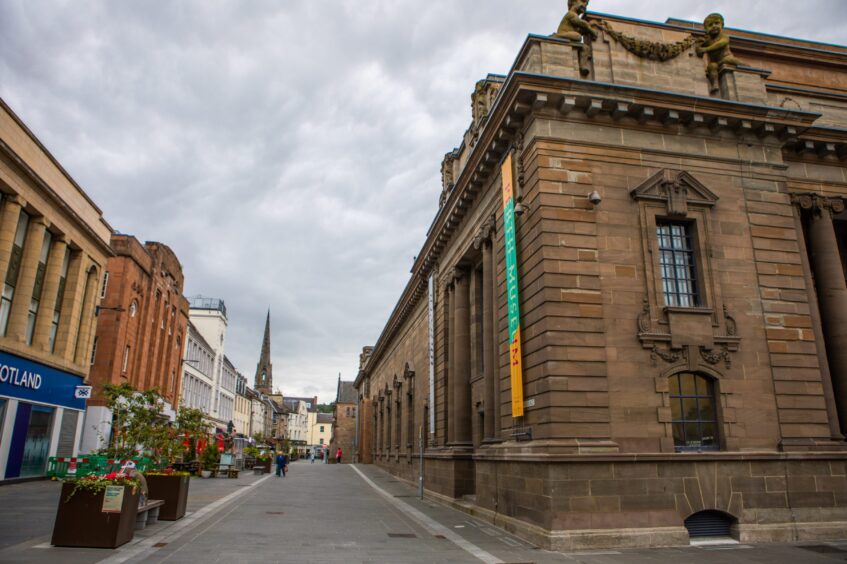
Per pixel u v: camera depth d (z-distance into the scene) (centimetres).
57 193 2528
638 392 1380
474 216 2092
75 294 2770
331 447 10550
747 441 1419
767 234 1591
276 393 13638
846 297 1667
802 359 1516
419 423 3122
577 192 1480
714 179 1592
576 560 1098
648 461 1321
